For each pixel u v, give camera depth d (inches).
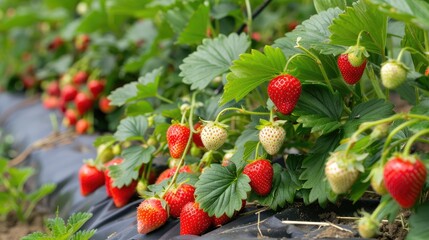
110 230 41.0
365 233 30.8
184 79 41.1
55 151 58.3
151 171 44.1
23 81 88.0
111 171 42.3
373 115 35.2
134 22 75.2
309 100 36.3
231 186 36.3
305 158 35.9
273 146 35.6
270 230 35.1
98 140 46.0
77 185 50.2
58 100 74.7
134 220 40.8
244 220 36.8
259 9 48.3
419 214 31.4
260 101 42.7
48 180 53.4
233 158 38.2
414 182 29.8
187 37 47.8
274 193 36.9
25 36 90.6
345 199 37.0
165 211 37.8
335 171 31.0
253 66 35.1
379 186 30.9
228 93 35.9
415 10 31.6
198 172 40.2
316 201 37.0
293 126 40.0
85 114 65.1
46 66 83.2
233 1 49.6
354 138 30.9
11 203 53.9
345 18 34.6
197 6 49.5
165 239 37.4
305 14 57.7
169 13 50.2
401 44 37.7
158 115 44.2
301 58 37.0
